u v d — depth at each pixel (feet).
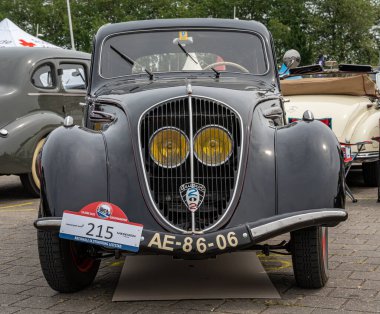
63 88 30.09
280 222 11.43
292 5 159.33
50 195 11.81
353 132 26.45
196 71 16.34
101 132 12.84
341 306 11.91
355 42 171.12
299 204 11.62
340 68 29.99
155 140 12.05
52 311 12.12
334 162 11.94
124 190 11.84
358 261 15.44
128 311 11.98
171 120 12.16
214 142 11.98
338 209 11.62
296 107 27.20
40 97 28.66
